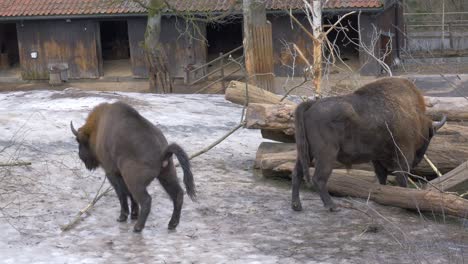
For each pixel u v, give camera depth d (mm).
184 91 29297
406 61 29656
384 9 27656
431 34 35750
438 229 8305
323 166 8641
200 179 10453
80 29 31266
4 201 9070
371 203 9258
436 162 9977
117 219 8547
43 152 11297
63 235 8000
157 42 27078
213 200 9406
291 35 29172
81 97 17141
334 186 9523
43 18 30812
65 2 31250
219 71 30922
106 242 7789
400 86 8984
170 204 9195
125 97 17266
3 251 7445
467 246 7586
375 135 8734
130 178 7781
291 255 7434
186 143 12625
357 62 29984
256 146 12805
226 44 34844
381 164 9391
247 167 11281
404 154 8961
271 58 23141
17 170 10242
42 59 31844
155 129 8055
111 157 8039
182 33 28312
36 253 7418
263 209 9086
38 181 9906
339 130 8570
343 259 7309
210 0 29859
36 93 18203
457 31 36688
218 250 7566
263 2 22797
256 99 11594
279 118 10242
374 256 7395
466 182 9086
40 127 12836
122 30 35281
